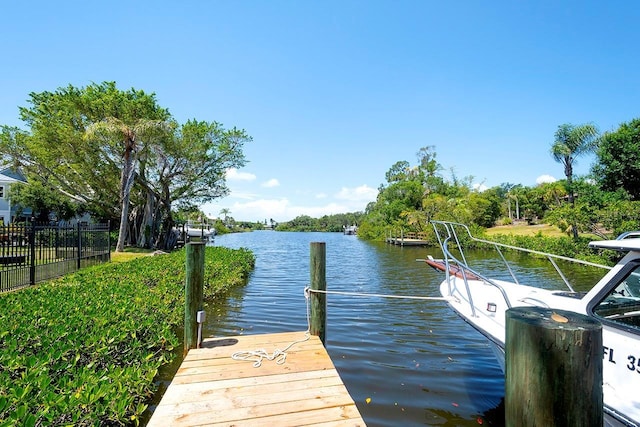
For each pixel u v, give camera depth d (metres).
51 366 3.81
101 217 29.55
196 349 4.31
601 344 1.42
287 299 10.16
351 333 7.06
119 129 19.91
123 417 3.59
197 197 28.34
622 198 20.89
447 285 5.18
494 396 4.54
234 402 3.09
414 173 67.25
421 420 3.99
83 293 6.88
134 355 4.74
